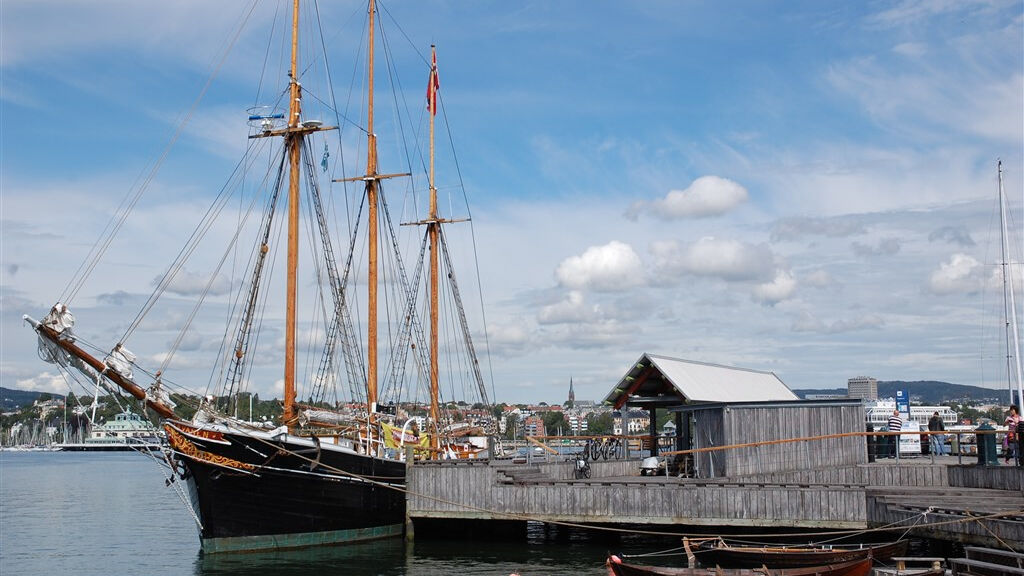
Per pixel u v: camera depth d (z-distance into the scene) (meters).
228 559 37.09
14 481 120.19
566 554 39.53
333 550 39.53
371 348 55.81
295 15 44.72
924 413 115.00
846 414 45.50
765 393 56.28
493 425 75.12
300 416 41.53
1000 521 29.14
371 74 58.66
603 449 53.66
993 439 40.19
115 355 35.38
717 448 41.56
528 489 40.28
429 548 40.78
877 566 29.98
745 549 30.22
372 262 56.34
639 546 41.81
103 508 73.75
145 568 39.56
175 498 85.12
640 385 50.50
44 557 43.84
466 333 73.56
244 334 43.38
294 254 42.84
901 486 40.53
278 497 38.00
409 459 43.31
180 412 40.28
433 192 71.12
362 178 57.31
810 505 36.28
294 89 44.28
